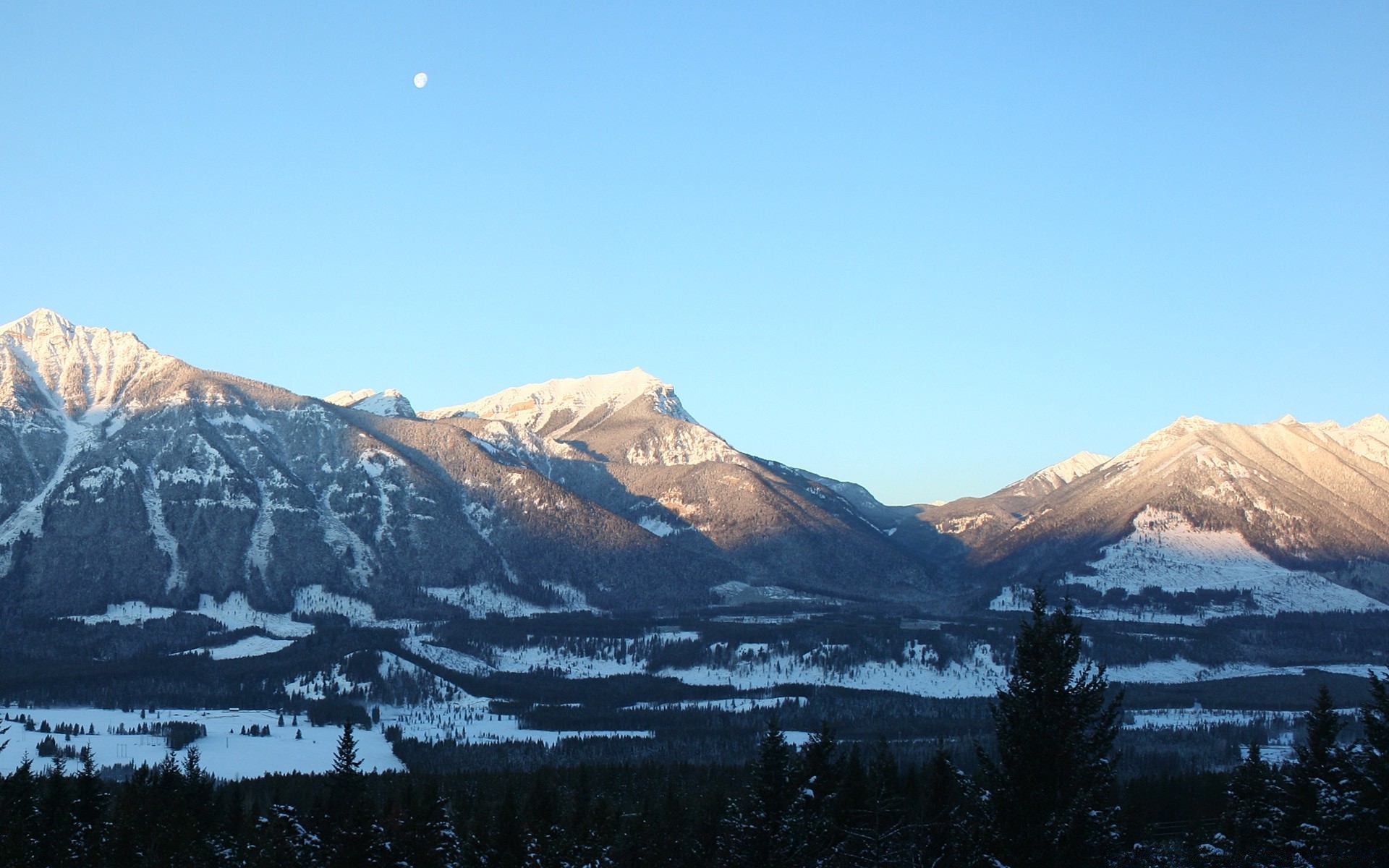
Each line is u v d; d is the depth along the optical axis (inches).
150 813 4977.9
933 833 3873.0
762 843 3941.9
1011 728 3206.2
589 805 5472.4
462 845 4761.3
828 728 4345.5
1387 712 3715.6
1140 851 4195.4
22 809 4690.0
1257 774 4402.1
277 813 4877.0
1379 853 3641.7
